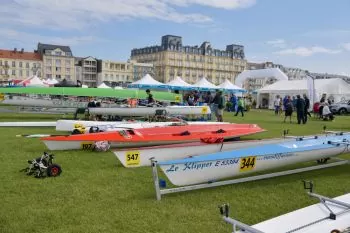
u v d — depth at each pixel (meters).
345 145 6.63
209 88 29.23
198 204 4.59
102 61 94.38
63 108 16.14
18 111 16.59
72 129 10.48
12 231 3.70
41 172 5.72
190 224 3.95
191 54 106.94
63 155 7.53
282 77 33.53
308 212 3.64
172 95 18.62
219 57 112.06
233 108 28.08
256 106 36.38
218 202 4.69
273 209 4.49
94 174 6.00
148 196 4.89
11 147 8.31
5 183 5.36
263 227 3.33
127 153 6.10
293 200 4.85
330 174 6.35
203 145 6.93
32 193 4.92
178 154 6.64
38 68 87.12
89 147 8.15
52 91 16.19
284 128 14.44
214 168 5.08
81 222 3.96
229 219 3.10
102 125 9.94
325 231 3.30
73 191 5.04
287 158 5.88
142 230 3.78
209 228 3.85
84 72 94.19
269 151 5.73
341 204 3.74
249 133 9.96
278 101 25.25
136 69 100.19
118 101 21.22
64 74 90.94
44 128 12.30
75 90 16.56
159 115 14.30
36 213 4.19
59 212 4.23
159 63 106.25
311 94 26.55
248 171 5.47
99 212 4.26
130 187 5.30
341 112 27.41
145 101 19.52
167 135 8.59
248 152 5.57
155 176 4.69
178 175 4.81
